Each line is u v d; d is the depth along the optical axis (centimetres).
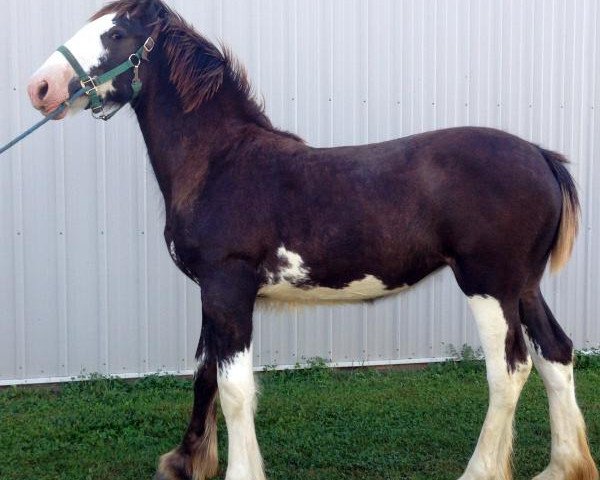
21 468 330
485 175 272
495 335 277
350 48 477
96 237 455
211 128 303
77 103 302
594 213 520
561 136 512
